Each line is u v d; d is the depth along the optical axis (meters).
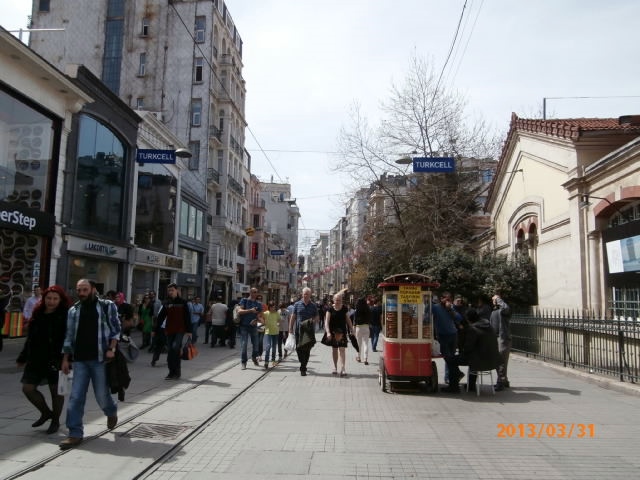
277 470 5.18
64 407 7.86
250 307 12.80
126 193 23.33
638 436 6.50
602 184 13.45
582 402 8.62
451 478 4.97
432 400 8.86
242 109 50.16
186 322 10.95
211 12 41.31
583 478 4.98
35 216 16.02
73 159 18.66
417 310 9.65
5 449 5.71
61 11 42.28
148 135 25.84
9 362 12.34
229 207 45.25
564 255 15.57
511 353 16.06
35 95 16.19
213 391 9.48
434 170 15.38
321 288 114.62
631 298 12.36
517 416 7.60
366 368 13.25
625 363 10.10
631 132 14.21
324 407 8.24
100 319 6.17
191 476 5.02
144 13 41.66
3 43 14.29
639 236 11.73
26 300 16.05
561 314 14.73
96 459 5.43
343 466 5.31
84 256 19.86
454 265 20.22
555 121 18.22
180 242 31.44
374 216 28.59
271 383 10.66
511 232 20.94
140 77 41.09
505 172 21.62
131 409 7.79
